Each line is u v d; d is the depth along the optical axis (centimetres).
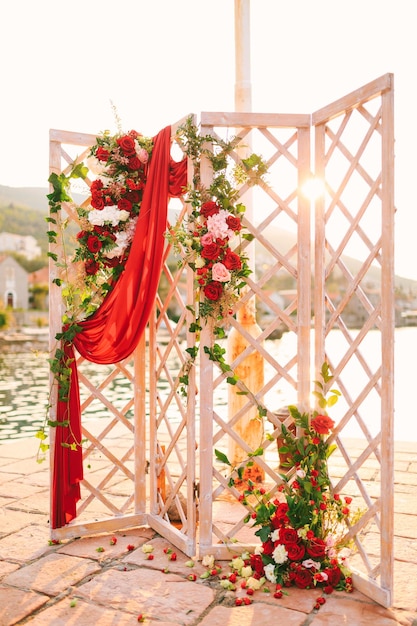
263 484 472
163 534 368
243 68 475
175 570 319
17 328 6944
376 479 495
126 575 313
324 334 327
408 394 1173
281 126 323
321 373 321
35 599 286
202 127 321
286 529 309
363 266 292
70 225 368
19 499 446
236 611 275
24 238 7675
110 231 353
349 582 302
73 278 361
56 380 363
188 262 324
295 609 276
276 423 335
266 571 304
